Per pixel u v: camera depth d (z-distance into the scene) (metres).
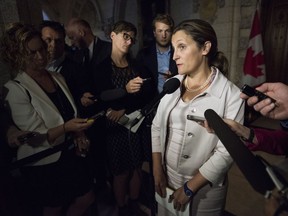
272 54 4.00
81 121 1.17
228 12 3.77
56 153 1.21
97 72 1.74
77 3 6.71
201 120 0.83
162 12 4.78
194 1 4.20
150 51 2.31
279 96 0.80
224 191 1.11
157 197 1.23
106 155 1.82
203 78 1.05
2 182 1.12
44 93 1.19
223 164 0.98
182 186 1.07
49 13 7.22
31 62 1.15
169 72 2.14
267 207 0.38
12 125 1.12
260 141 0.84
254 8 3.60
